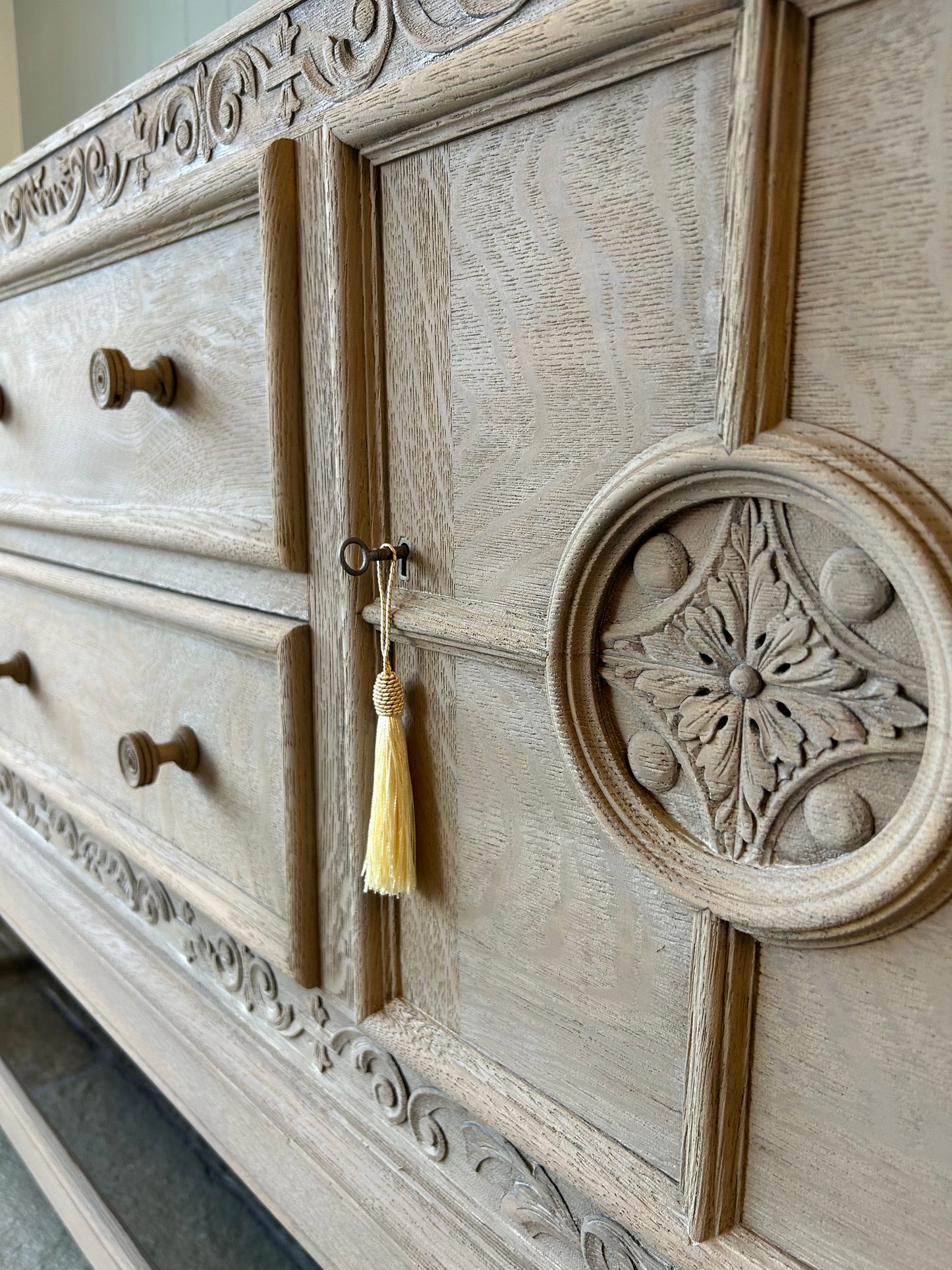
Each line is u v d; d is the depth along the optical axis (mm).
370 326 472
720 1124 386
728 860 371
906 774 316
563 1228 478
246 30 507
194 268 576
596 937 432
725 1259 388
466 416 439
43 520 770
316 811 569
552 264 388
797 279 314
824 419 315
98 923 867
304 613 546
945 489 291
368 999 552
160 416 633
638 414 369
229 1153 689
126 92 608
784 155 305
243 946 681
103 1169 873
